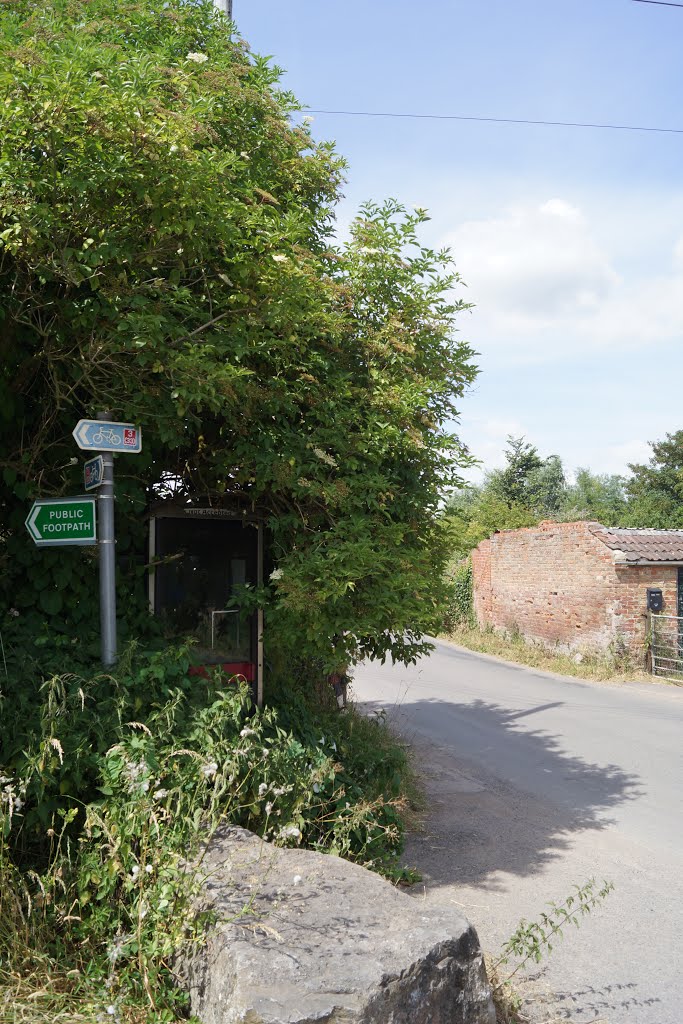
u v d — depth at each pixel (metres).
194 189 5.05
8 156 4.73
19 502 5.92
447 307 7.41
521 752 10.80
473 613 27.11
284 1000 3.09
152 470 6.75
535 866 6.62
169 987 3.73
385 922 3.69
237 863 4.07
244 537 6.99
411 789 8.35
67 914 3.85
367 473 6.46
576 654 19.69
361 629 5.96
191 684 5.45
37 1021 3.22
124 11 6.69
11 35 5.07
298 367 6.43
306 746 6.18
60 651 5.33
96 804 4.23
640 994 4.55
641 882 6.33
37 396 6.05
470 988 3.62
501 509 37.44
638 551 18.58
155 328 5.00
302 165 7.28
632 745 11.23
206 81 6.37
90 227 5.18
